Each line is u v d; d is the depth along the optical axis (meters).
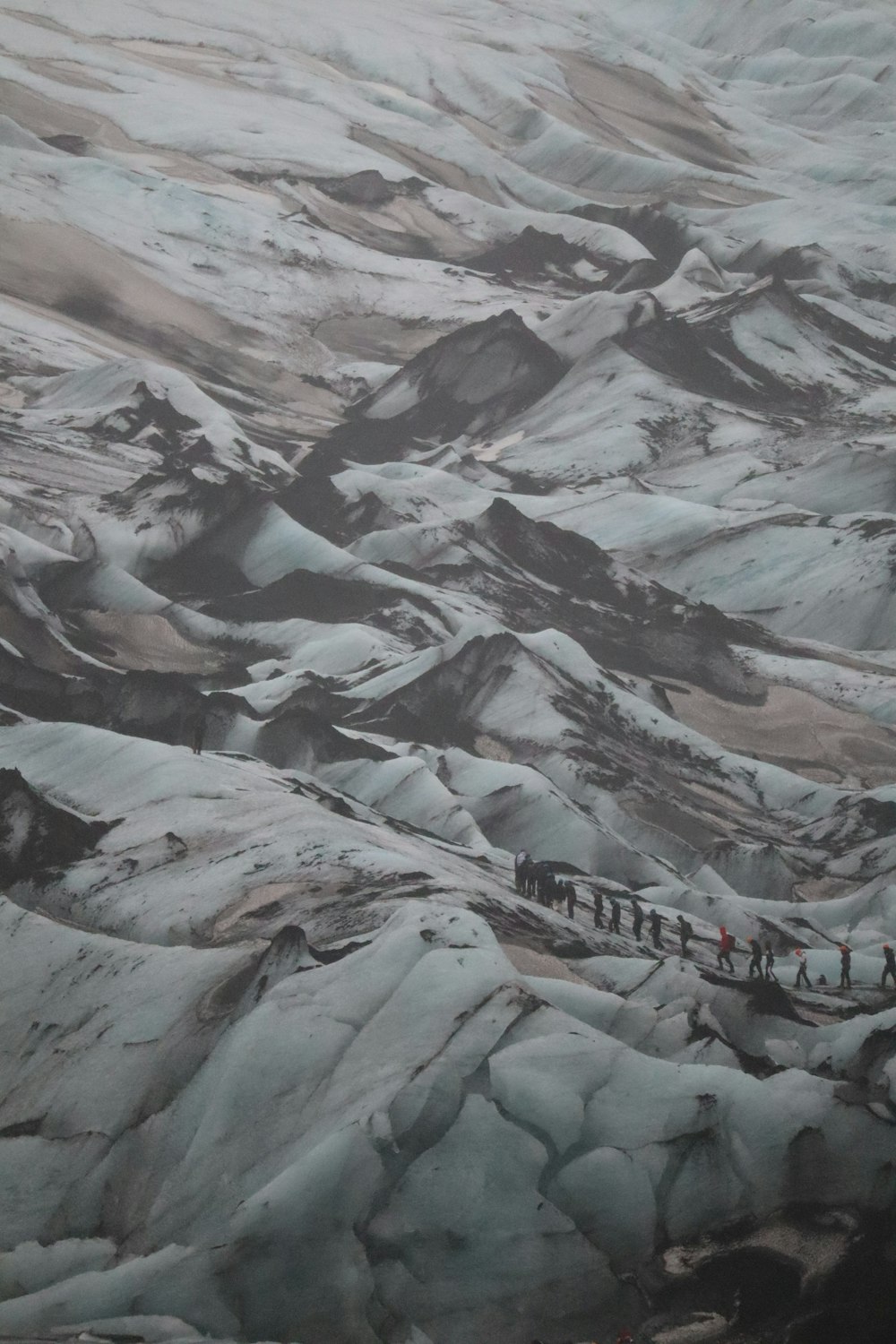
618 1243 22.08
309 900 32.72
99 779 41.91
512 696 56.97
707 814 53.88
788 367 114.25
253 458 93.88
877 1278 21.36
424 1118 22.72
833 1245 22.00
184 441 93.88
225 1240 21.91
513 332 114.38
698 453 100.12
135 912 33.91
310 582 70.69
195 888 34.09
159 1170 24.55
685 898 43.56
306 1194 21.94
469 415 112.19
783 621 79.38
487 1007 24.22
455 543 76.31
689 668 69.69
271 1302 21.33
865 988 36.41
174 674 55.91
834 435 101.81
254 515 75.62
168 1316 21.39
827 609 78.50
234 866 34.91
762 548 84.50
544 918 33.75
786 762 62.94
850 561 80.62
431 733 55.97
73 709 52.47
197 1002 27.58
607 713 59.22
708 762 58.62
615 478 97.81
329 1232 21.73
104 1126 25.83
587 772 52.41
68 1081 27.20
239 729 51.12
